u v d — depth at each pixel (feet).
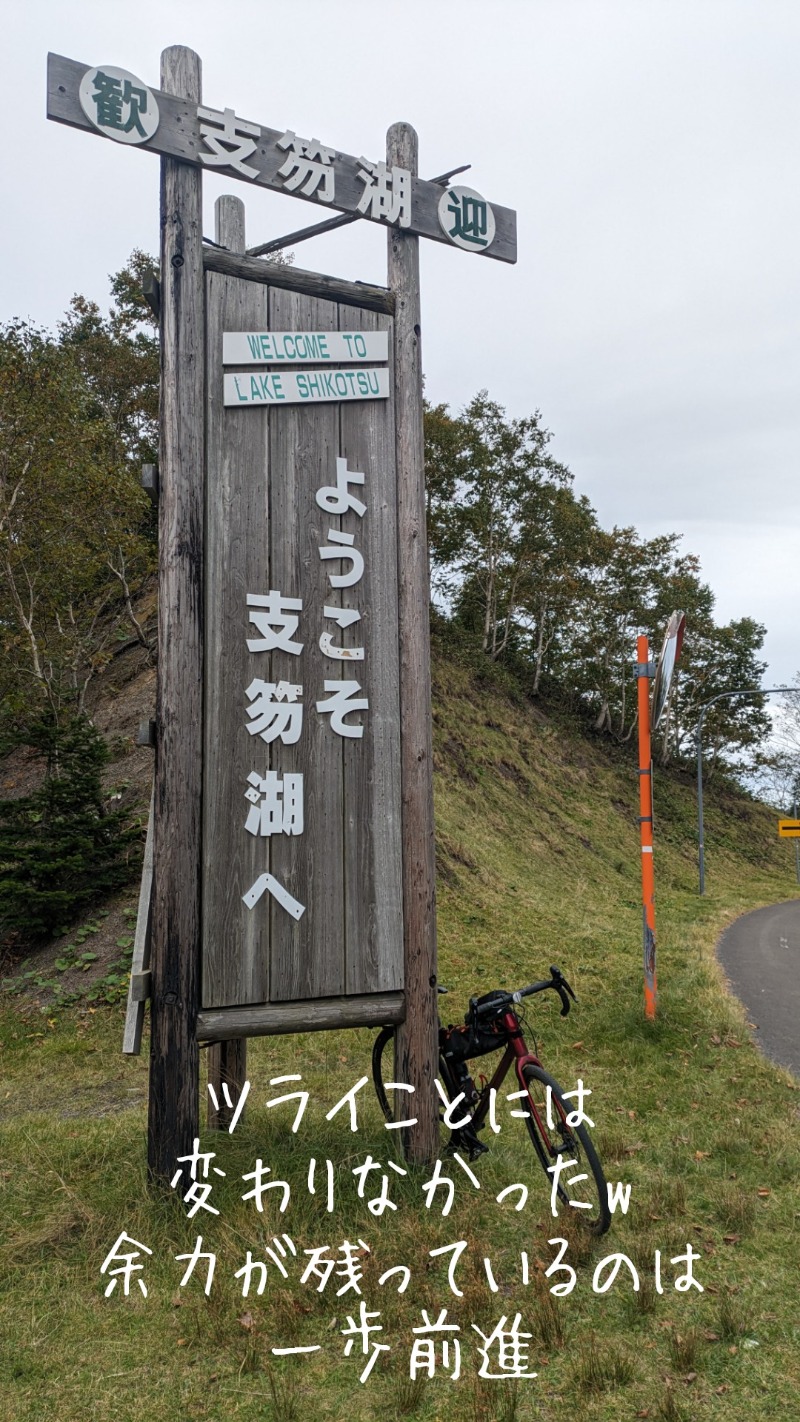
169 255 14.52
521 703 111.75
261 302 15.20
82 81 13.65
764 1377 9.30
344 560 15.33
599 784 106.11
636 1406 8.84
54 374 49.06
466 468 105.50
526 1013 28.25
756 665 137.18
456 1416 8.75
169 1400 9.01
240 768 14.29
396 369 15.93
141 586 73.41
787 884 110.32
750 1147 16.22
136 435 87.20
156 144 14.15
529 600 118.83
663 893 79.61
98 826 36.14
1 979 32.48
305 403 15.28
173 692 13.93
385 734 15.25
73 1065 24.23
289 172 14.98
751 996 34.88
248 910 14.10
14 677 49.52
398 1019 14.70
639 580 118.21
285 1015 14.02
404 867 15.06
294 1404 8.80
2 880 34.45
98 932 34.17
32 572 49.70
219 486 14.69
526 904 54.29
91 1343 9.98
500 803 80.12
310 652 14.93
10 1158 15.30
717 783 139.54
